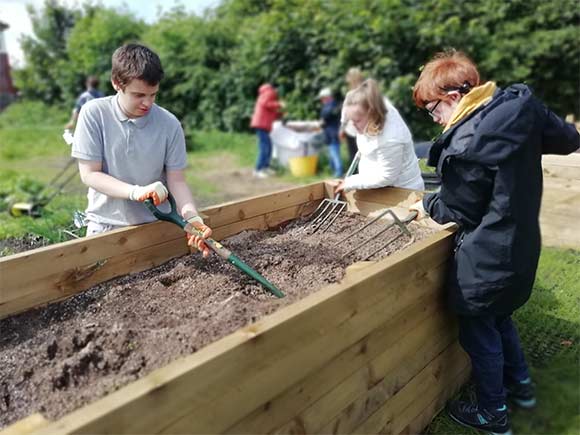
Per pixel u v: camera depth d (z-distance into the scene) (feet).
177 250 8.41
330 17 37.40
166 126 7.97
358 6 35.37
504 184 6.21
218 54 48.49
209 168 33.40
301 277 7.63
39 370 5.49
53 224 17.22
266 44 42.65
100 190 7.50
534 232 6.56
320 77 38.55
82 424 3.51
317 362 5.40
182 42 49.96
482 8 32.76
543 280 12.42
